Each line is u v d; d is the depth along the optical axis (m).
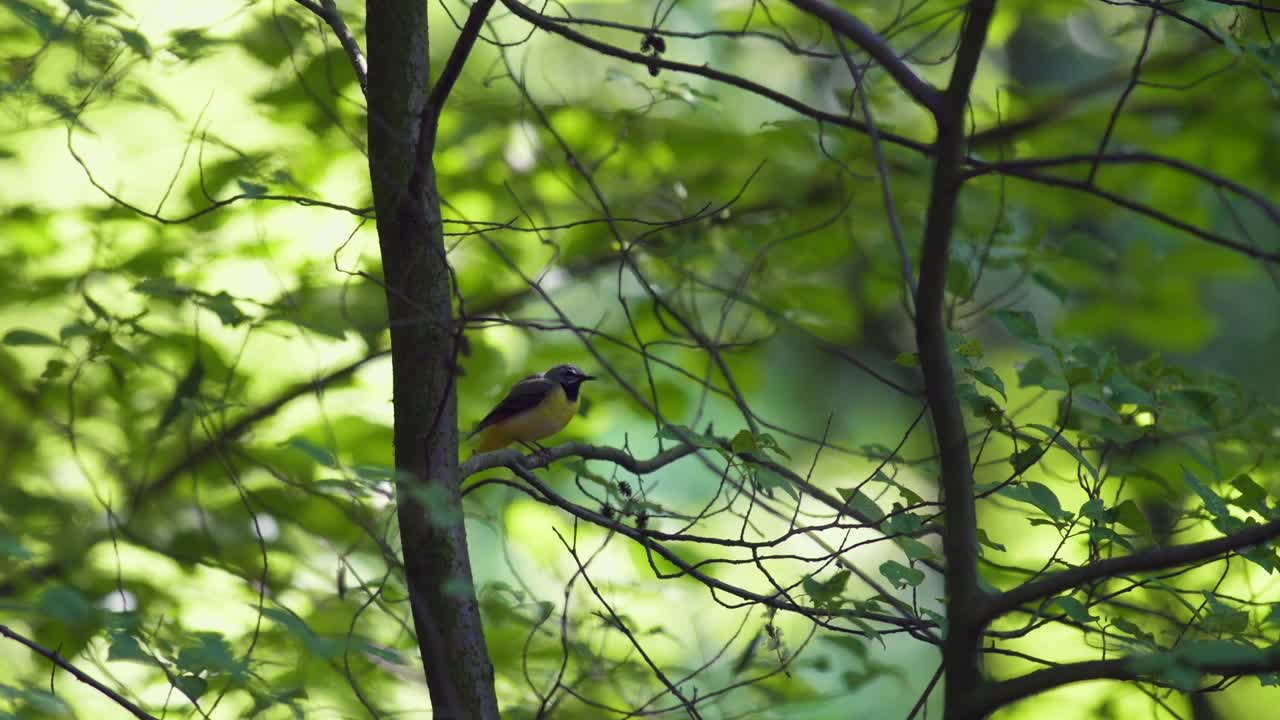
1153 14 7.09
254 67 11.43
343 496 10.12
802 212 12.68
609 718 10.23
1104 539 7.26
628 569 12.72
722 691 8.09
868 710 12.55
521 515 12.59
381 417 12.58
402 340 7.88
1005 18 13.40
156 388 11.41
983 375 7.62
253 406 11.70
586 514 8.12
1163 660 5.56
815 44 9.83
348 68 10.98
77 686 10.34
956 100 6.97
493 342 12.65
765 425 8.40
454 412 7.93
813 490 8.20
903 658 25.20
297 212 11.78
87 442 11.30
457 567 7.86
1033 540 13.48
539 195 12.66
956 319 10.59
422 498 5.94
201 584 10.85
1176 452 9.80
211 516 11.19
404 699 10.91
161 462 11.23
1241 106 12.23
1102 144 6.64
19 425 11.22
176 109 11.26
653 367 15.29
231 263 11.80
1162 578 8.03
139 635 7.45
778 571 16.11
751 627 14.19
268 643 10.41
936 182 7.06
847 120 8.13
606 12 14.02
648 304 13.07
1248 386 10.95
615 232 8.76
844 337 13.81
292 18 10.65
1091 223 14.99
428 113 7.50
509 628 10.86
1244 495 7.66
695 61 16.38
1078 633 12.58
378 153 7.88
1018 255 11.32
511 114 12.23
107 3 8.73
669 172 12.86
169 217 11.15
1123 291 13.30
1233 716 13.86
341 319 11.13
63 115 9.11
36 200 11.38
